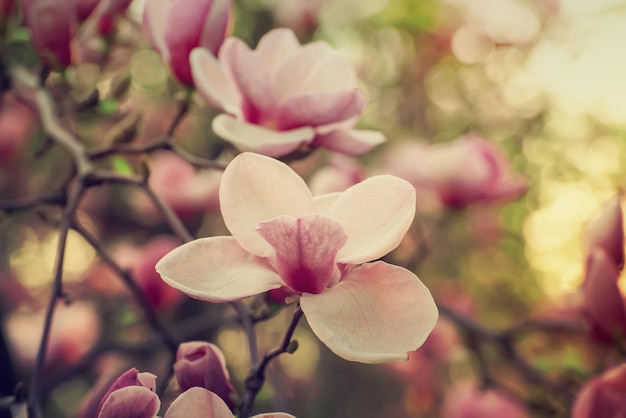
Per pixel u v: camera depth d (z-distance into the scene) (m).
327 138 0.92
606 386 0.92
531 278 2.59
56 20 1.02
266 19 2.09
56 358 1.43
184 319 1.82
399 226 0.72
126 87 1.13
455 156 1.50
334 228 0.71
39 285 2.36
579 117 2.65
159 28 0.98
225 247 0.74
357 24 2.30
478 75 2.72
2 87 1.15
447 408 1.73
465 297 2.09
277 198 0.74
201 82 0.91
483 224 2.47
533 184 2.54
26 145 1.83
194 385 0.80
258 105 0.91
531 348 1.67
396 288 0.73
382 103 2.56
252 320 0.89
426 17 2.35
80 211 2.16
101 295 1.87
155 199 0.99
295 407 2.44
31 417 0.87
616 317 1.04
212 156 1.96
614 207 1.05
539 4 2.62
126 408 0.72
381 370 2.75
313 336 2.69
